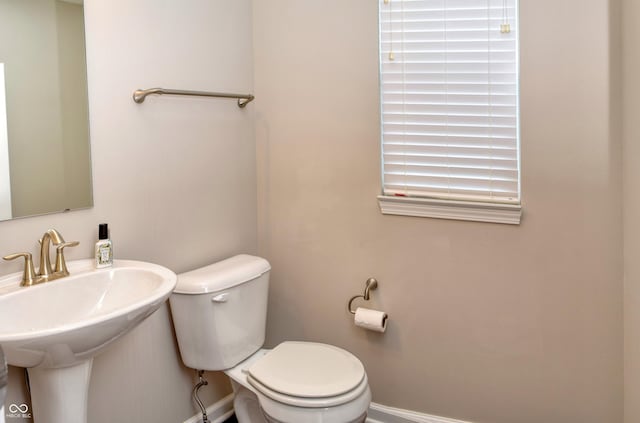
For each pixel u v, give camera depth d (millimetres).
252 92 2418
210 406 2295
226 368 2006
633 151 1634
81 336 1261
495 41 1900
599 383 1872
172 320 2070
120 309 1322
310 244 2373
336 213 2299
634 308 1685
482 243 2020
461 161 2029
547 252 1910
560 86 1821
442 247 2096
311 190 2342
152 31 1934
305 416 1688
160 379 2037
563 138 1836
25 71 1569
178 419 2127
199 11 2123
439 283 2117
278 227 2441
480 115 1969
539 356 1966
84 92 1720
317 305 2389
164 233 2021
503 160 1955
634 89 1604
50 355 1292
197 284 1914
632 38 1610
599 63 1758
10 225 1549
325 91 2264
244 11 2355
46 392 1465
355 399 1736
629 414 1769
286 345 2064
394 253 2191
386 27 2094
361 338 2303
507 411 2045
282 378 1793
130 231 1895
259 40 2391
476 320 2062
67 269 1616
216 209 2252
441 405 2164
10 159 1542
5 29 1523
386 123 2152
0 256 1526
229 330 1999
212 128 2211
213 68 2201
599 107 1771
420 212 2109
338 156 2266
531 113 1874
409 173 2137
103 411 1834
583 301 1869
